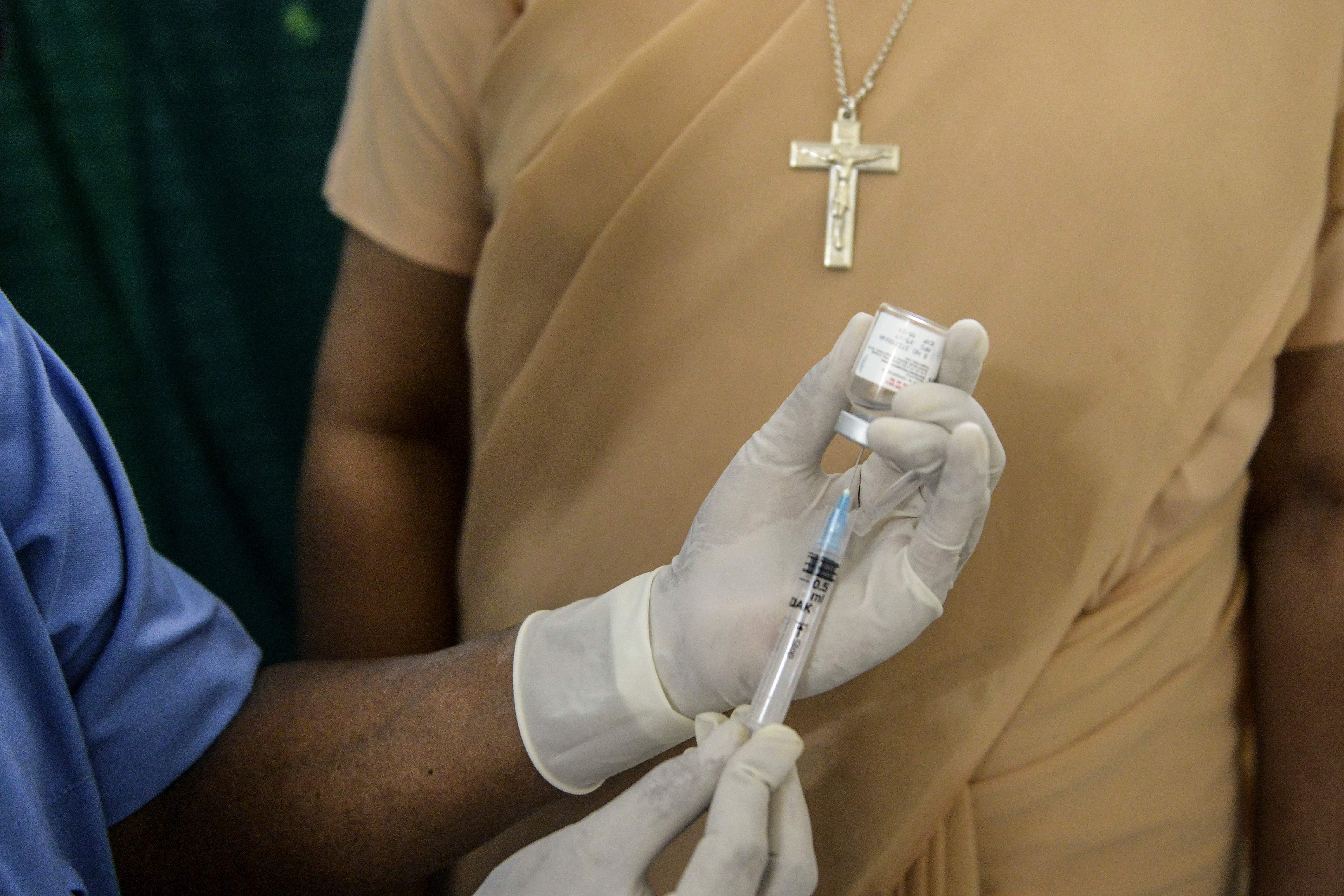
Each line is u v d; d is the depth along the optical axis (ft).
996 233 2.72
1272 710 3.27
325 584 3.78
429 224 3.56
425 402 3.82
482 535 3.32
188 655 2.64
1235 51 2.66
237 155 5.22
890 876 2.95
